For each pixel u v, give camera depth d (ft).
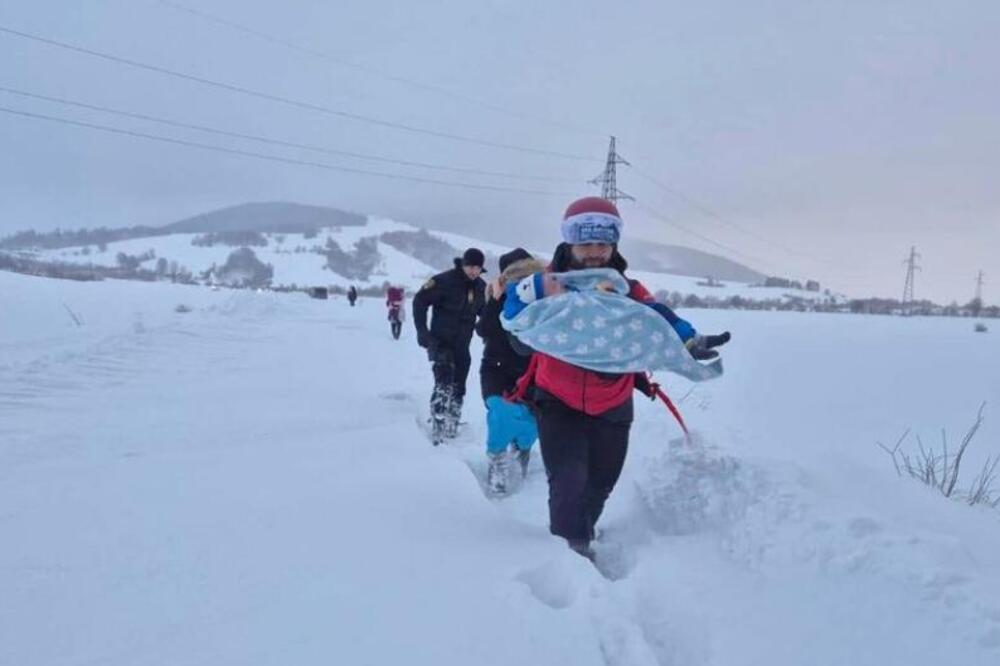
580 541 12.71
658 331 12.69
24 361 37.86
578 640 8.89
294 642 8.63
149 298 107.14
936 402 42.06
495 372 18.08
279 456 18.12
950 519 14.11
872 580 10.46
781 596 10.61
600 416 13.25
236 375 35.65
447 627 9.07
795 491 13.14
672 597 10.72
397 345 62.54
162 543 11.62
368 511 13.44
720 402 38.73
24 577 10.30
